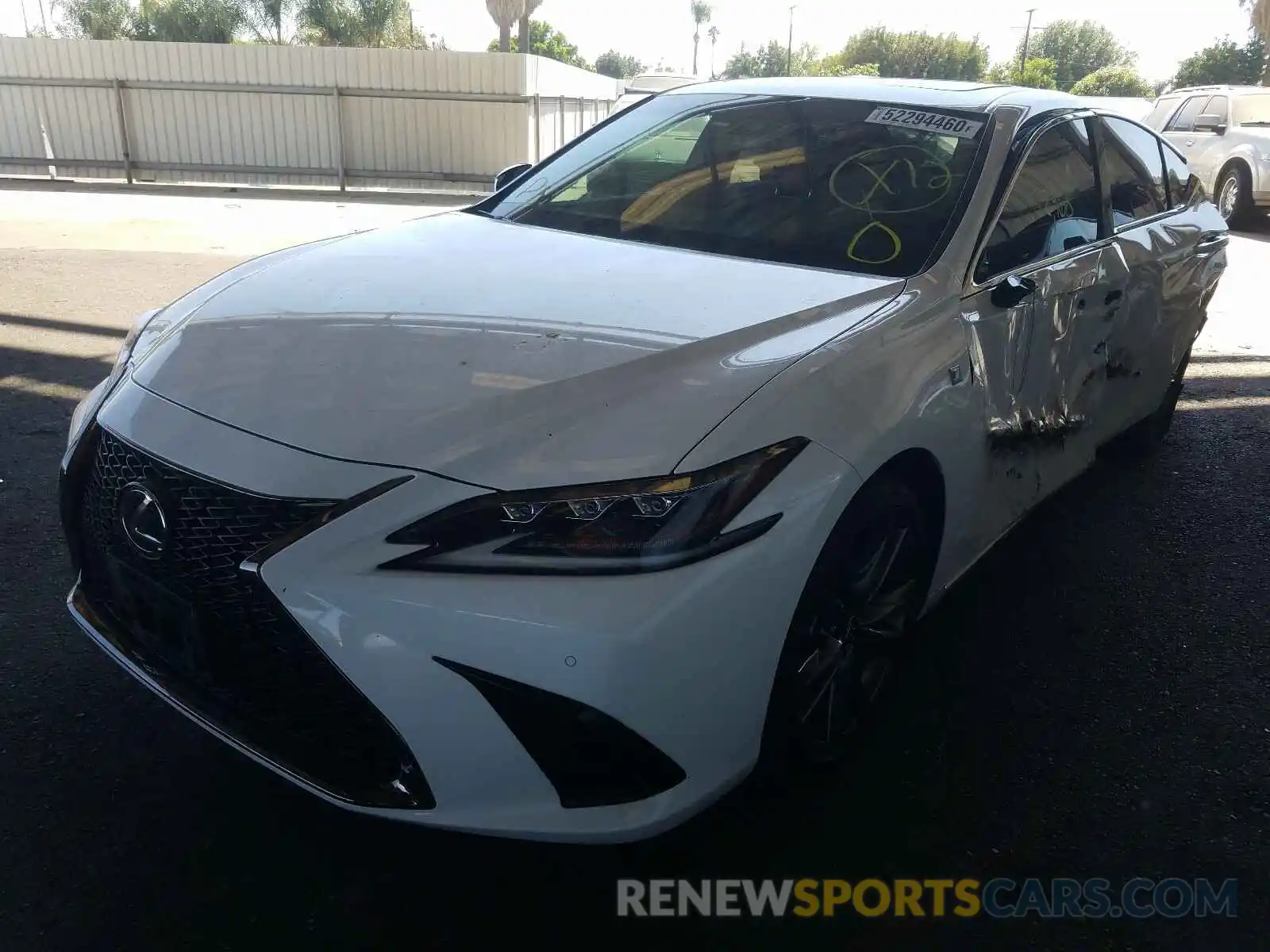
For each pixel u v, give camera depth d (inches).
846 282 103.7
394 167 522.6
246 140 514.0
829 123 130.0
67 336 226.5
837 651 90.0
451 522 70.9
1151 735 109.2
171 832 88.3
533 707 70.4
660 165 132.3
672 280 102.2
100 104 501.4
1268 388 239.5
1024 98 136.3
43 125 504.7
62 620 117.9
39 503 146.4
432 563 70.5
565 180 135.6
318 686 72.8
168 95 503.2
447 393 79.3
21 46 494.9
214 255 326.0
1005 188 117.1
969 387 102.0
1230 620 133.6
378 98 510.3
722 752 77.7
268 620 72.8
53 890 81.2
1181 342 175.5
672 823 76.0
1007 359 111.1
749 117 135.2
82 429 90.6
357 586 70.2
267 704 76.5
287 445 75.9
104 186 493.0
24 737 98.3
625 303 95.2
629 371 81.7
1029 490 125.0
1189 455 194.4
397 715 70.7
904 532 95.7
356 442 75.2
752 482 75.7
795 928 82.7
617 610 69.8
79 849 85.7
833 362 86.7
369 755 74.9
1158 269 153.2
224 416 79.7
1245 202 483.5
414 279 101.5
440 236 119.6
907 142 124.0
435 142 519.5
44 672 108.2
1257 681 120.1
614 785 74.2
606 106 703.7
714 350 86.0
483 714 70.4
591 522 71.2
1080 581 142.4
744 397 79.4
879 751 104.0
